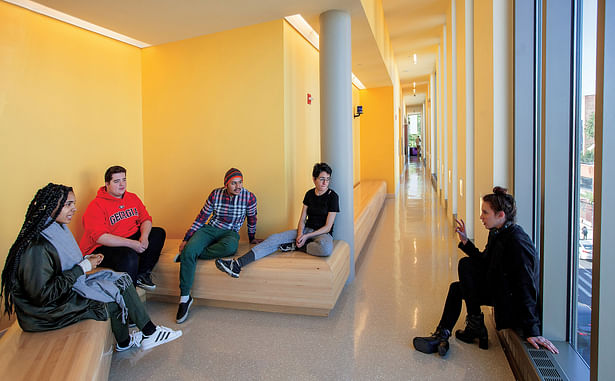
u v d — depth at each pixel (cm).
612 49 149
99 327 209
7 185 312
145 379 226
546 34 229
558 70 229
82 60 376
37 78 334
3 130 308
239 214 352
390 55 866
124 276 251
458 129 566
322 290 300
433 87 1334
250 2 337
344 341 267
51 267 201
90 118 386
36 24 333
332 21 368
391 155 1008
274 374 229
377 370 231
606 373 160
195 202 434
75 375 161
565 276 232
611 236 155
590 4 209
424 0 643
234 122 408
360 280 395
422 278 396
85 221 313
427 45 939
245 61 398
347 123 376
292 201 410
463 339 264
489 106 319
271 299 312
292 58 408
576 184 228
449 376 224
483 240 371
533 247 224
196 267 327
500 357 244
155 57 441
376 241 566
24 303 197
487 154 332
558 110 230
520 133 283
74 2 323
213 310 329
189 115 429
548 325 236
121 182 324
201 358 249
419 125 3384
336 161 373
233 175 338
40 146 337
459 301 256
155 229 348
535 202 283
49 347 184
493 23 301
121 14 353
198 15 361
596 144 157
